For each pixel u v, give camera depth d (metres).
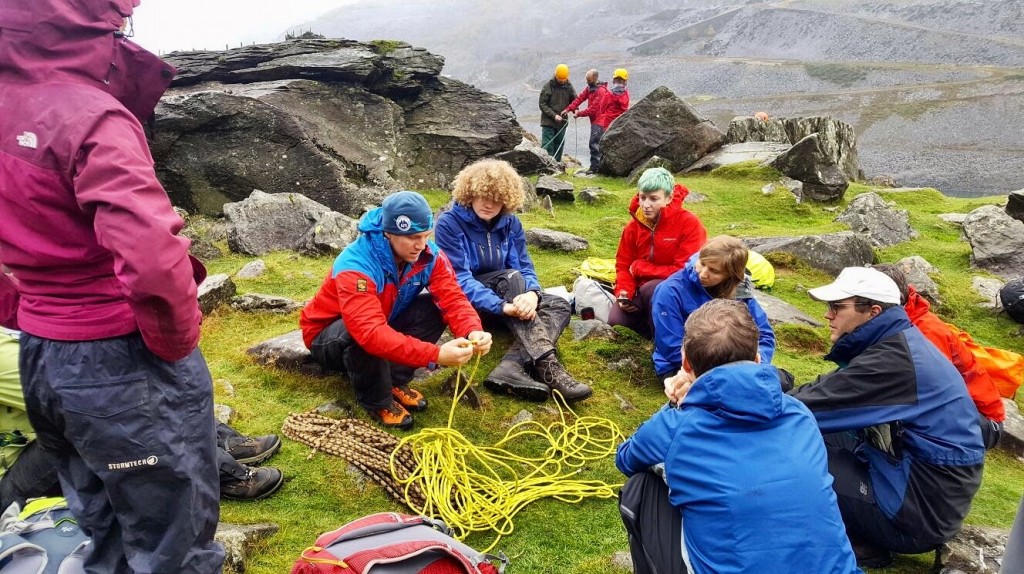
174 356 2.10
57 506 2.56
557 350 5.04
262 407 4.02
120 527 2.28
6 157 2.01
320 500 3.33
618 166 12.52
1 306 2.50
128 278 1.90
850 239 7.71
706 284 4.23
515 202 4.54
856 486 3.12
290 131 8.69
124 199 1.91
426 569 2.31
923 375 3.00
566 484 3.66
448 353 3.49
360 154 9.72
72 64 2.07
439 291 3.92
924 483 2.99
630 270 5.38
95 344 2.09
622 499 2.75
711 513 2.37
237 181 8.52
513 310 4.35
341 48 10.31
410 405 4.12
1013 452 4.57
